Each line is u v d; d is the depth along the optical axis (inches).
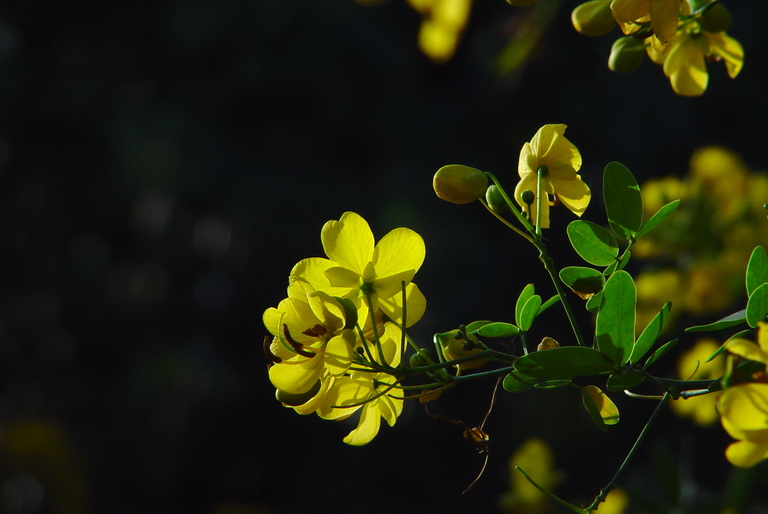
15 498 280.7
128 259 359.9
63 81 349.4
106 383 347.6
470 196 57.3
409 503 328.5
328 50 328.8
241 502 341.1
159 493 332.2
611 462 293.7
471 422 316.8
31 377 345.1
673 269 115.5
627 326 49.8
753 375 47.1
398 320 56.1
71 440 331.9
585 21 63.2
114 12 349.4
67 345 349.7
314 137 335.6
